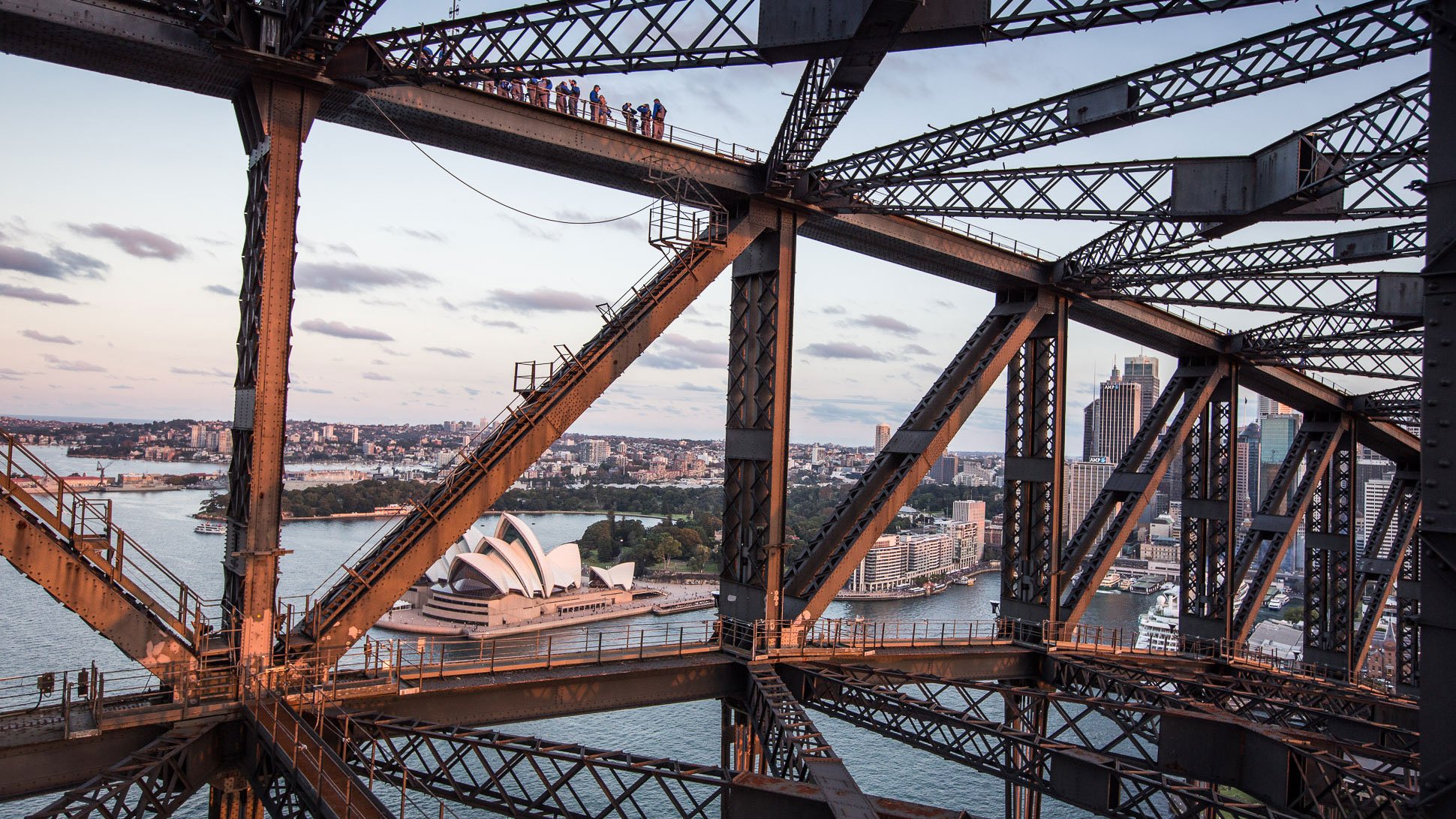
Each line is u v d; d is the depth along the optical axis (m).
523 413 23.14
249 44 19.12
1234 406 43.16
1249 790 20.00
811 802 16.33
